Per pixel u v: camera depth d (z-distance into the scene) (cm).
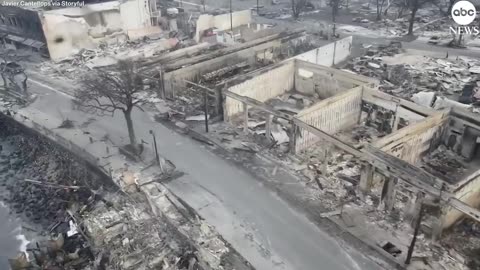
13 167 4241
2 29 7250
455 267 2609
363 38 7562
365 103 4347
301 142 3853
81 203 3522
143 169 3672
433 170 3622
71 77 5856
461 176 3528
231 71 5559
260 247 2816
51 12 6306
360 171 3488
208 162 3784
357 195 3294
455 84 5369
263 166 3712
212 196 3325
